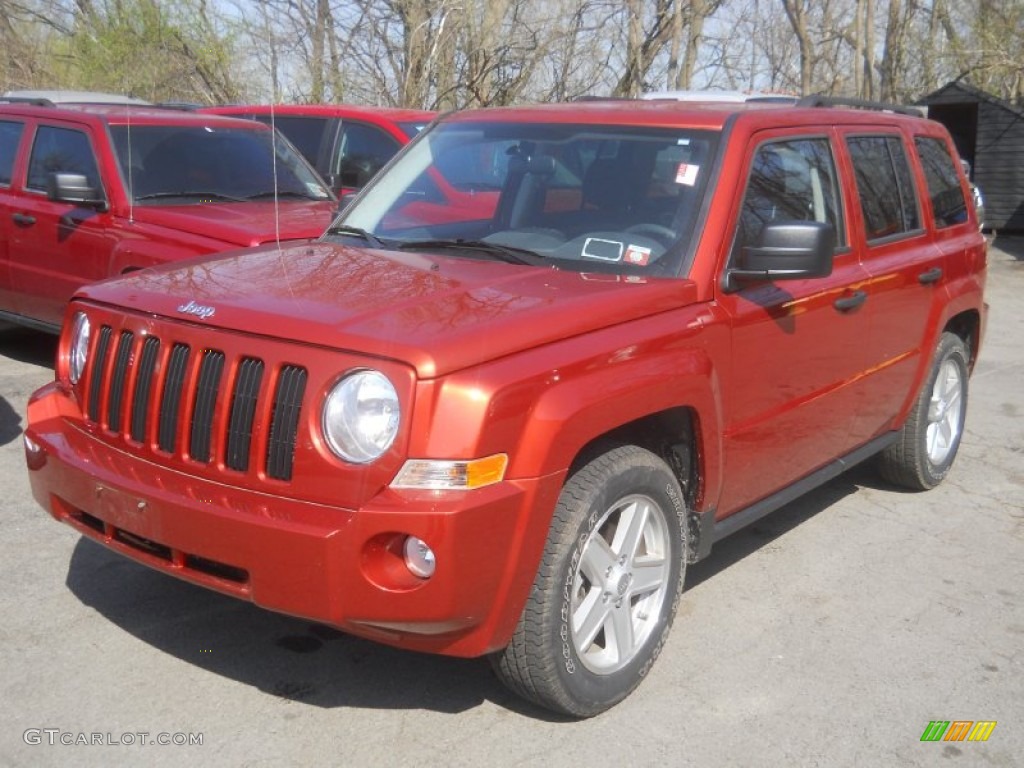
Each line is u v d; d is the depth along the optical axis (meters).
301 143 10.44
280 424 3.45
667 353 3.95
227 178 8.11
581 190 4.62
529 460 3.43
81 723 3.73
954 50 21.81
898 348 5.66
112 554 5.02
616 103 5.27
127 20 17.34
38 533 5.21
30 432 4.09
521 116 5.09
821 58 24.38
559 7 16.92
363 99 16.19
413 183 5.10
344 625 3.39
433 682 4.10
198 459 3.62
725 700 4.08
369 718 3.85
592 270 4.30
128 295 3.97
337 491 3.35
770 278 4.32
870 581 5.21
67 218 7.71
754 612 4.82
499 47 15.98
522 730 3.82
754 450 4.57
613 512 3.88
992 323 12.46
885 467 6.37
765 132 4.72
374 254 4.46
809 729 3.92
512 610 3.49
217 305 3.70
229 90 17.27
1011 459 7.20
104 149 7.70
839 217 5.20
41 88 20.31
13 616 4.41
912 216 5.93
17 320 8.27
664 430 4.24
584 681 3.79
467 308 3.66
